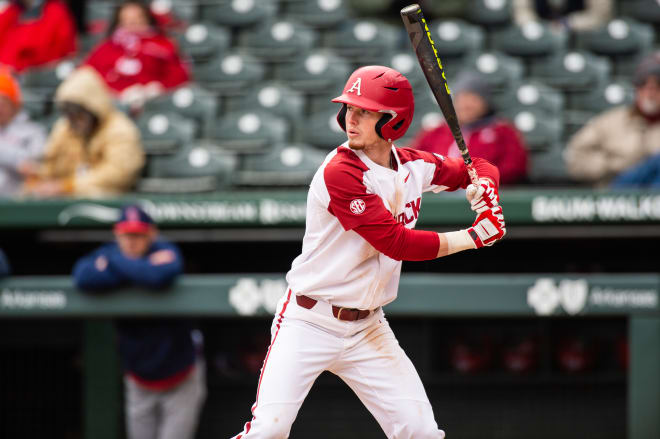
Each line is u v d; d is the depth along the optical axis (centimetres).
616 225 1962
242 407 2252
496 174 1168
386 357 1196
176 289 1977
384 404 1195
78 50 3238
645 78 2155
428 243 1087
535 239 2264
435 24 3081
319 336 1174
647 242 2245
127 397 2114
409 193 1150
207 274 2373
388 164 1139
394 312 1927
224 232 2277
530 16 3366
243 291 1967
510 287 1903
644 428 1872
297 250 2359
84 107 2216
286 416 1156
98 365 2144
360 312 1179
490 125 2141
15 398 2333
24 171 2291
